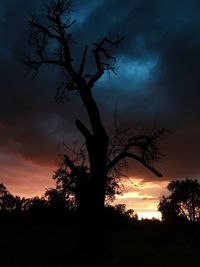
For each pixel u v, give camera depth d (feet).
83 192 75.41
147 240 109.60
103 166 76.43
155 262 67.05
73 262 66.90
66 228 146.41
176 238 112.88
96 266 64.49
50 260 67.21
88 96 78.38
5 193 217.97
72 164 76.23
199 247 89.92
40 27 82.99
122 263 65.62
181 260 69.67
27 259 67.41
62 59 81.56
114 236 118.73
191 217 239.91
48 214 180.86
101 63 81.00
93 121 77.41
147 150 81.87
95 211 74.43
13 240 98.89
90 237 73.10
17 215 194.80
